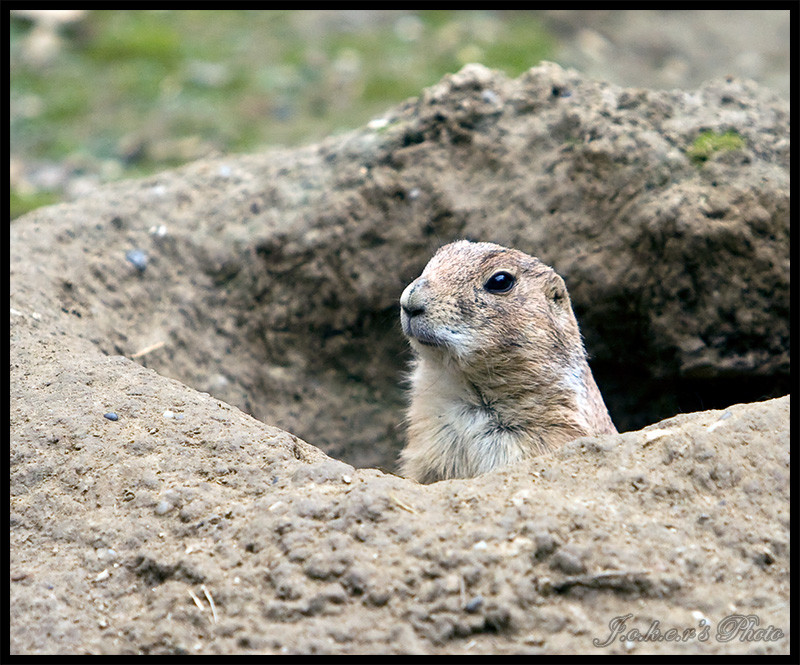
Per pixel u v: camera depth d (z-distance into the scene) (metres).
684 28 26.88
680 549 5.92
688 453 6.59
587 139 12.13
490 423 9.38
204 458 7.08
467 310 8.89
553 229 12.11
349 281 12.34
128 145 20.09
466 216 12.29
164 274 11.84
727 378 12.05
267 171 12.90
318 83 22.77
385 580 5.72
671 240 11.50
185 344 11.59
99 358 8.64
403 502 6.25
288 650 5.45
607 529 5.99
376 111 21.47
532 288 9.32
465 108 12.59
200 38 24.98
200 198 12.59
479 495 6.31
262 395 12.10
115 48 24.05
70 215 11.80
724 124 12.07
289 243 12.24
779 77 24.17
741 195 11.48
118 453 7.14
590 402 9.55
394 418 12.71
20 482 6.98
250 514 6.38
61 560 6.31
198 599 5.84
